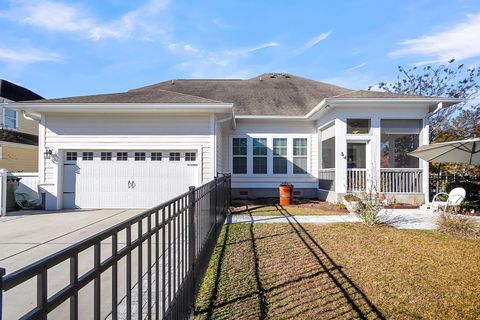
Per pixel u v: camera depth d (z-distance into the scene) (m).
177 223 3.01
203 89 18.06
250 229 7.43
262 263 4.95
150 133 10.98
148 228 2.22
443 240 6.41
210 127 10.98
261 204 12.06
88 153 10.98
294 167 14.78
